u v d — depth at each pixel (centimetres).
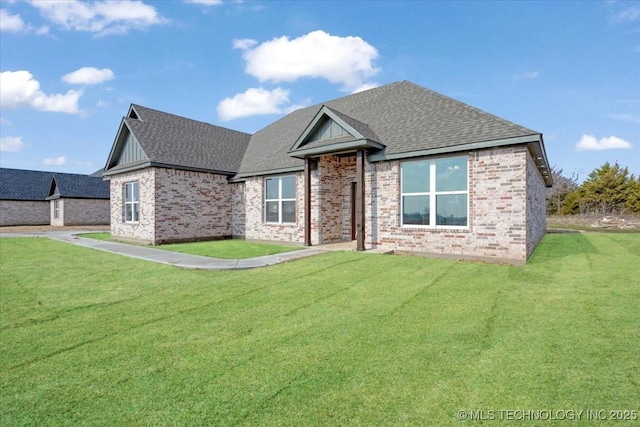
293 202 1538
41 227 3108
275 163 1611
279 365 388
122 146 1881
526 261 921
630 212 3275
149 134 1711
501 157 945
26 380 366
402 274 817
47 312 593
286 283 760
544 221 1938
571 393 319
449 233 1041
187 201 1695
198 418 294
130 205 1812
